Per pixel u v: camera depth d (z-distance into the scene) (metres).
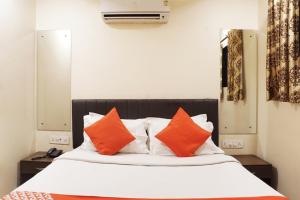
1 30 2.69
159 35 3.35
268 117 3.12
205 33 3.34
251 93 3.34
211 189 1.95
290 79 2.58
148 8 3.15
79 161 2.56
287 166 2.74
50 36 3.36
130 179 2.14
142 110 3.25
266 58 3.04
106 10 3.14
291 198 2.68
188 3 3.34
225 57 3.35
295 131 2.61
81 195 1.82
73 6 3.34
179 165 2.49
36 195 1.78
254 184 2.04
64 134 3.36
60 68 3.36
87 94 3.36
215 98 3.34
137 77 3.36
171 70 3.36
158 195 1.85
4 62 2.74
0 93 2.68
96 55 3.35
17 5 2.97
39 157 3.11
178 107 3.24
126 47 3.35
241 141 3.35
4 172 2.76
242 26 3.35
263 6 3.22
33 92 3.34
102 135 2.80
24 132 3.15
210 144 2.90
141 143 2.94
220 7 3.35
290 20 2.56
